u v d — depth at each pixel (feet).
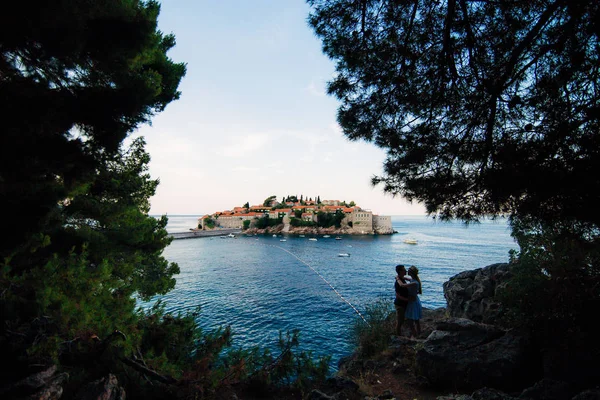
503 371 18.13
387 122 17.92
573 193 10.89
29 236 17.42
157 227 35.35
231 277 188.14
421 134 16.24
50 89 16.40
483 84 13.80
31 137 15.21
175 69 30.96
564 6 11.11
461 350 19.88
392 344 25.90
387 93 17.03
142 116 19.69
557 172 11.01
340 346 79.25
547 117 12.48
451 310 32.27
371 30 16.28
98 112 16.47
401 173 16.19
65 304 11.60
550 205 11.90
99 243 25.73
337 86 18.04
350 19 16.21
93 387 11.24
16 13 12.84
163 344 20.80
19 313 10.99
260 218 588.50
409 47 15.51
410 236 509.35
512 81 13.26
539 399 14.61
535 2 12.51
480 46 14.26
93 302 13.62
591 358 16.12
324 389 19.21
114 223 29.37
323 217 553.64
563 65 12.01
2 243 16.40
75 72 18.19
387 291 148.25
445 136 15.78
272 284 167.12
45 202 17.95
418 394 18.65
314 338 85.87
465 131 15.28
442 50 14.38
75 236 24.98
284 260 260.42
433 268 216.54
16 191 17.20
